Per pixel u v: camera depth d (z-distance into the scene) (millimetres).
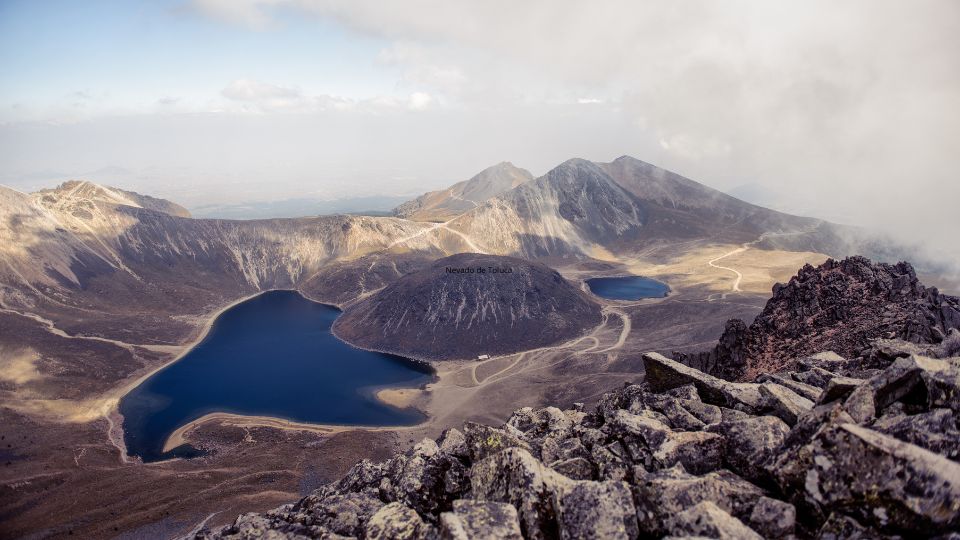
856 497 9289
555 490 11688
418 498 14258
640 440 14016
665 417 16094
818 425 11312
